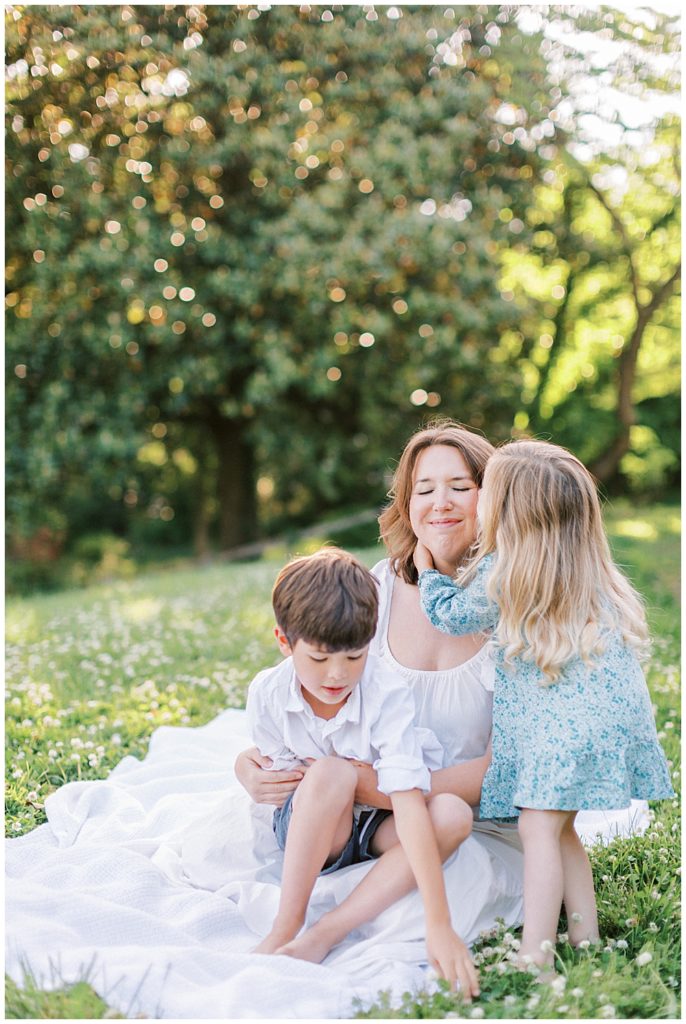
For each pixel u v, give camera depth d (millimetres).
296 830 2314
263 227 10047
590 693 2406
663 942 2371
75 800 3158
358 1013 2025
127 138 8695
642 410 13828
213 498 14594
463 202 10438
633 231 11781
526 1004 2049
